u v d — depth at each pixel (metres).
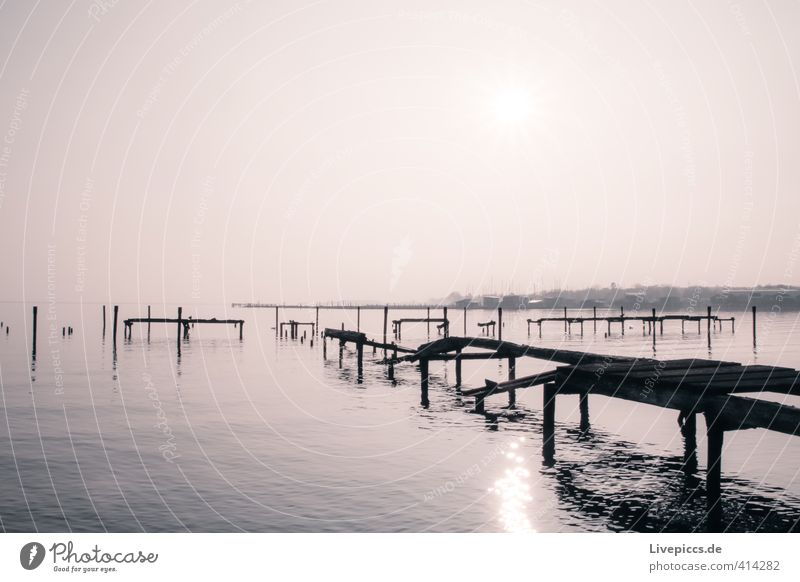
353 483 13.02
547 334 74.31
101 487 12.69
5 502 11.75
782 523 10.63
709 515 10.76
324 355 43.28
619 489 12.56
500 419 20.34
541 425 19.31
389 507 11.54
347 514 11.20
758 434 17.27
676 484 12.91
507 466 14.34
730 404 10.52
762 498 11.86
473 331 81.31
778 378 12.34
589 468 14.14
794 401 21.81
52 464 14.43
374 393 26.22
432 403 23.61
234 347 52.62
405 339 62.50
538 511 11.32
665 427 18.91
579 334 74.12
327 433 17.98
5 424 19.11
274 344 56.81
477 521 10.87
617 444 16.58
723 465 14.10
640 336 69.75
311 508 11.51
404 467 14.24
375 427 18.89
